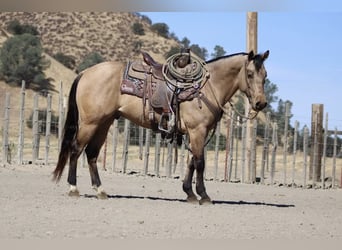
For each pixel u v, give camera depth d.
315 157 21.42
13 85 61.22
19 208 10.60
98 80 12.23
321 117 21.69
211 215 10.80
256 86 12.18
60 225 9.13
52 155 28.12
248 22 20.33
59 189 14.06
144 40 98.88
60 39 92.94
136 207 11.36
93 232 8.72
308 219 11.08
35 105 22.17
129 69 12.36
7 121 21.39
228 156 20.62
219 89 12.35
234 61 12.36
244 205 12.86
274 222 10.43
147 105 12.21
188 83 12.12
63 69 73.31
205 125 12.20
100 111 12.20
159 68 12.30
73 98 12.50
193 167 12.58
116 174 20.16
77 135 12.38
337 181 22.89
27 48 65.50
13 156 25.59
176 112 12.14
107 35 97.25
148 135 20.61
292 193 17.17
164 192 15.11
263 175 20.59
